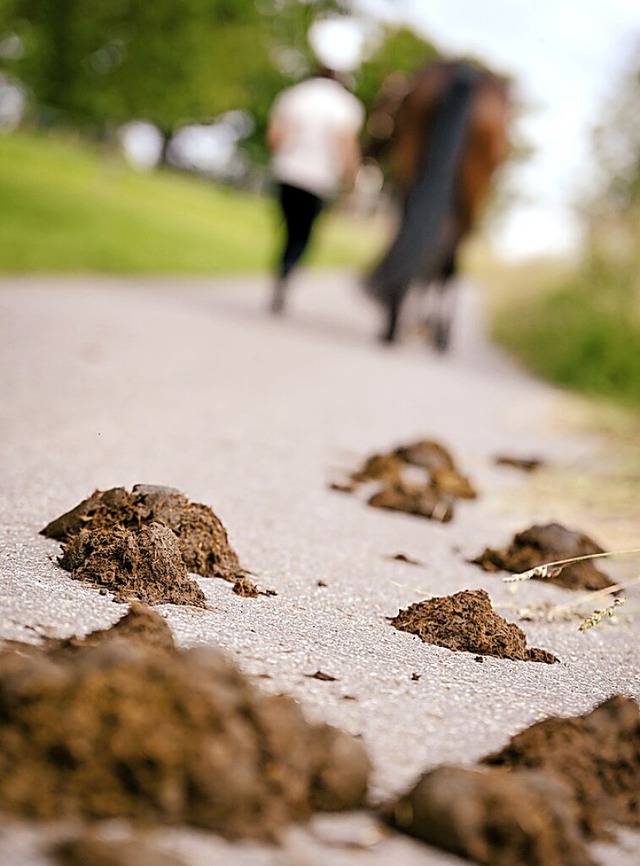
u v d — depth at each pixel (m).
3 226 19.08
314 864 2.16
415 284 14.36
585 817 2.53
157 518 4.13
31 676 2.27
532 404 11.34
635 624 4.48
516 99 15.65
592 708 3.34
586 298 15.16
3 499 4.77
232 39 28.50
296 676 3.17
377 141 15.34
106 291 14.84
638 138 15.60
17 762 2.16
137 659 2.38
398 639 3.71
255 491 5.84
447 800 2.31
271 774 2.30
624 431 9.79
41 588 3.52
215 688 2.31
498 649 3.76
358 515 5.71
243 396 9.01
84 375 8.66
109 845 2.01
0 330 10.24
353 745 2.42
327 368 11.63
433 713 3.07
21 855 1.99
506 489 7.04
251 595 3.96
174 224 28.47
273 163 15.55
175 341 11.54
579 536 5.16
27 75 26.25
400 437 8.39
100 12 25.78
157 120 28.23
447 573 4.86
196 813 2.18
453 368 13.81
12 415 6.78
